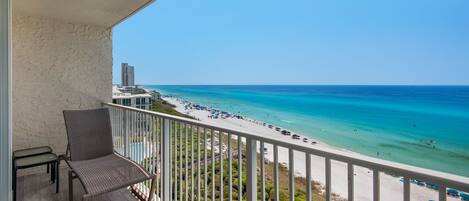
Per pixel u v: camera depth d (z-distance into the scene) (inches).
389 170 37.6
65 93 156.4
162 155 97.2
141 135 117.6
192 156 83.0
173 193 94.4
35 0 122.4
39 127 148.6
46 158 115.0
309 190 49.6
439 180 32.7
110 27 169.8
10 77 62.9
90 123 119.3
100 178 90.6
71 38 157.8
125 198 112.0
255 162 61.2
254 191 61.3
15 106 141.6
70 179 96.5
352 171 42.6
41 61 148.2
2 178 62.4
